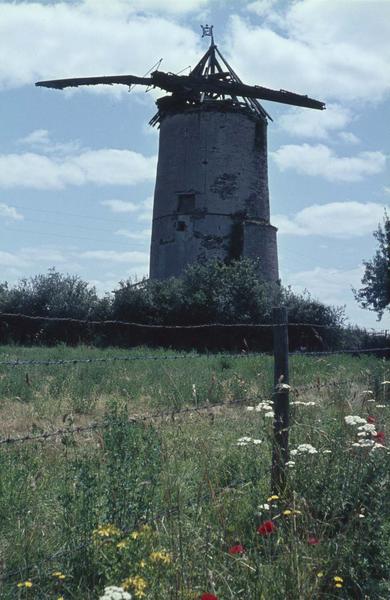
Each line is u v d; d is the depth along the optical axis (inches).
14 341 1585.9
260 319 1472.7
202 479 233.5
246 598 166.1
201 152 1695.4
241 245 1681.8
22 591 166.7
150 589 156.9
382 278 1779.0
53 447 318.3
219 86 1678.2
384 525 202.8
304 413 288.2
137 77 1658.5
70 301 1571.1
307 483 216.5
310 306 1483.8
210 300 1460.4
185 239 1686.8
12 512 216.5
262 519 207.0
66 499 204.5
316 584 169.8
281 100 1717.5
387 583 182.4
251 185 1717.5
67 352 1098.1
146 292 1489.9
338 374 613.6
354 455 225.9
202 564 172.9
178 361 856.3
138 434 233.9
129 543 168.1
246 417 362.6
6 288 1652.3
